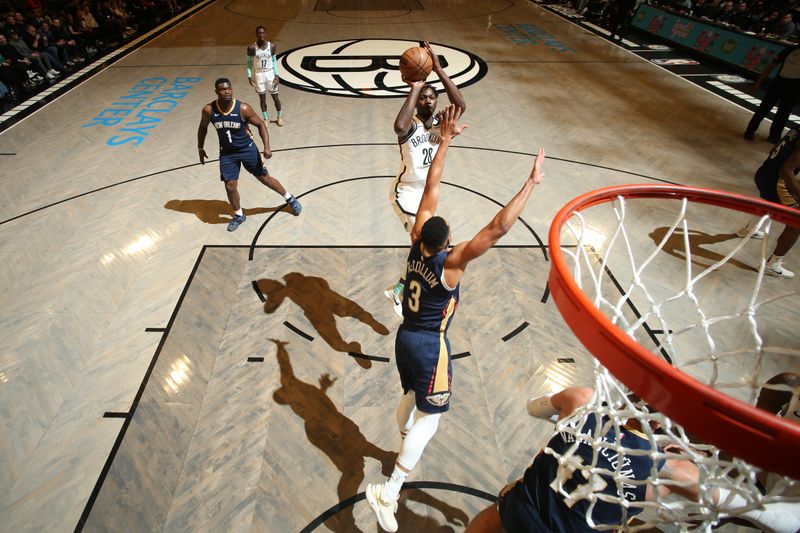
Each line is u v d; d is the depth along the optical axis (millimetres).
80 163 6656
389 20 15016
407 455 2447
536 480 2053
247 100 8773
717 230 5328
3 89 9016
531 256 4875
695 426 1090
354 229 5254
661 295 4410
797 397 1892
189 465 3012
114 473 2973
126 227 5297
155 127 7723
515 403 3410
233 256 4844
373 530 2703
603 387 1970
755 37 10141
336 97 8969
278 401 3412
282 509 2791
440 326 2525
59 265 4758
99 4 12727
